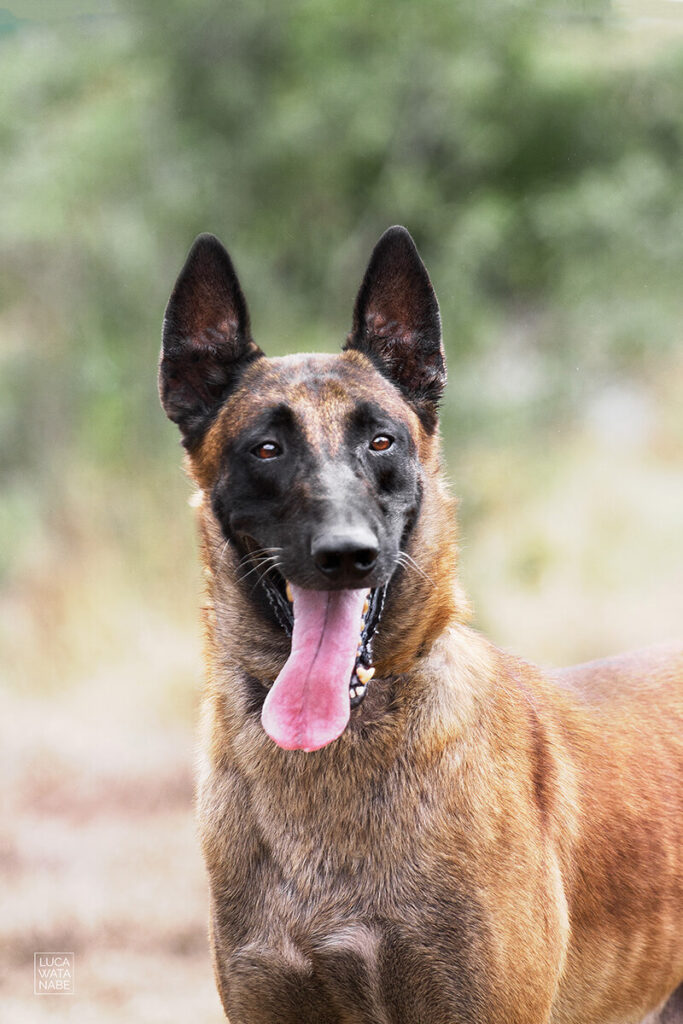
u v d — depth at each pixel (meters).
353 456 4.31
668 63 13.02
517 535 12.97
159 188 13.25
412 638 4.34
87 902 7.72
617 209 12.55
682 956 4.93
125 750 10.20
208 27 12.97
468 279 12.69
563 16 13.32
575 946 4.57
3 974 7.02
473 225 12.58
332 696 4.13
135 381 12.98
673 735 5.03
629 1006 4.83
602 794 4.69
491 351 13.00
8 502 12.64
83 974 7.02
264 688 4.41
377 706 4.27
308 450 4.29
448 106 13.04
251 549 4.42
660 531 13.87
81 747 10.23
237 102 13.08
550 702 4.83
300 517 4.16
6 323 13.55
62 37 13.76
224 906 4.34
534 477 13.14
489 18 13.02
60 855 8.41
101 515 12.43
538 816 4.34
